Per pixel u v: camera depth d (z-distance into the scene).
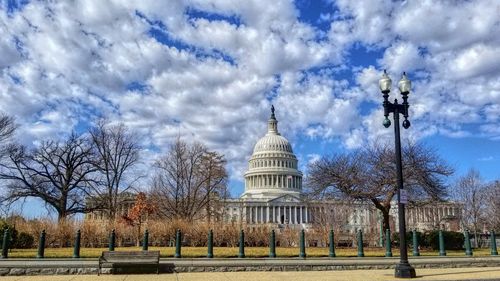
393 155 38.44
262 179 165.12
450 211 81.44
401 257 18.28
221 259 23.20
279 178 164.38
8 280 17.03
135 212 52.56
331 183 39.78
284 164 167.50
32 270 19.45
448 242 36.09
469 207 77.69
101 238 37.00
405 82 20.50
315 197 43.25
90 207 64.50
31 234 34.47
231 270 21.17
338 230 44.62
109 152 65.31
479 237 65.00
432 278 17.39
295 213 151.38
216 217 68.38
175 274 19.69
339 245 42.50
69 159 63.03
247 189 169.38
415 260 23.44
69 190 63.19
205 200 71.88
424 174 37.47
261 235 39.03
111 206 63.38
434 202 40.97
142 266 20.09
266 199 154.12
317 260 23.02
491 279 16.47
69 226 36.25
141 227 42.75
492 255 28.69
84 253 26.14
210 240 24.95
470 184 83.50
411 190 37.66
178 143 70.50
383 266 22.67
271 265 21.55
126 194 67.44
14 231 32.22
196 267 20.92
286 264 21.69
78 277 18.17
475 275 18.53
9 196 58.91
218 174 71.75
